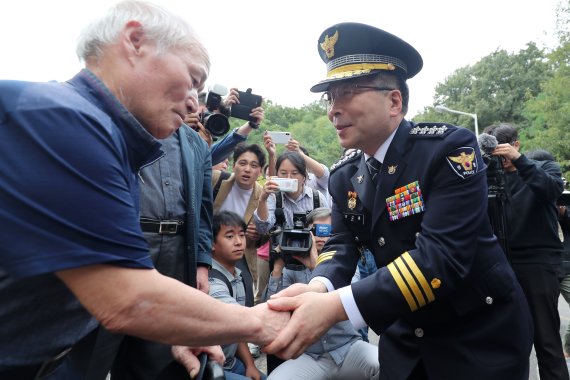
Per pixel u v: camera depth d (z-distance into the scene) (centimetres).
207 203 243
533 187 310
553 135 2066
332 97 160
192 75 124
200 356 157
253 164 362
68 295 109
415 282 138
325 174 467
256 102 334
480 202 147
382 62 155
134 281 97
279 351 138
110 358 180
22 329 107
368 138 158
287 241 298
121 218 97
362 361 255
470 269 146
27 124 92
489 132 365
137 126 115
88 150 95
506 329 153
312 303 143
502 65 4269
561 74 2070
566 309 530
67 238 90
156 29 116
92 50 118
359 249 190
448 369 152
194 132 239
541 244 317
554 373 308
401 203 155
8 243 89
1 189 90
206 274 234
